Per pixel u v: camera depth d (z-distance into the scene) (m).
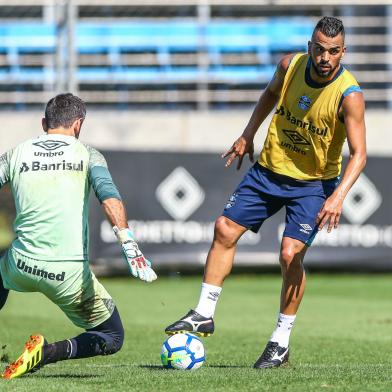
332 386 18.48
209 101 72.62
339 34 20.88
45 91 72.94
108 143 68.62
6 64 72.56
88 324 20.03
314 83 21.52
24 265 18.84
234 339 35.34
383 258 64.44
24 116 68.38
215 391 17.75
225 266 22.62
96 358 28.09
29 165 19.11
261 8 75.88
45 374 21.14
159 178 62.84
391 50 76.19
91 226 61.03
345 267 72.69
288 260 22.02
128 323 41.22
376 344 33.34
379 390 18.12
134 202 62.47
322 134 21.72
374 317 44.38
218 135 68.94
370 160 64.56
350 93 21.30
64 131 19.61
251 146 23.77
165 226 62.78
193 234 63.03
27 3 71.62
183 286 61.97
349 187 21.12
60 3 67.69
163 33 72.56
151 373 20.69
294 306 22.41
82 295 19.25
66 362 26.67
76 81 69.44
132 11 75.69
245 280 66.69
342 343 33.66
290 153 22.14
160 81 72.50
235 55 72.81
